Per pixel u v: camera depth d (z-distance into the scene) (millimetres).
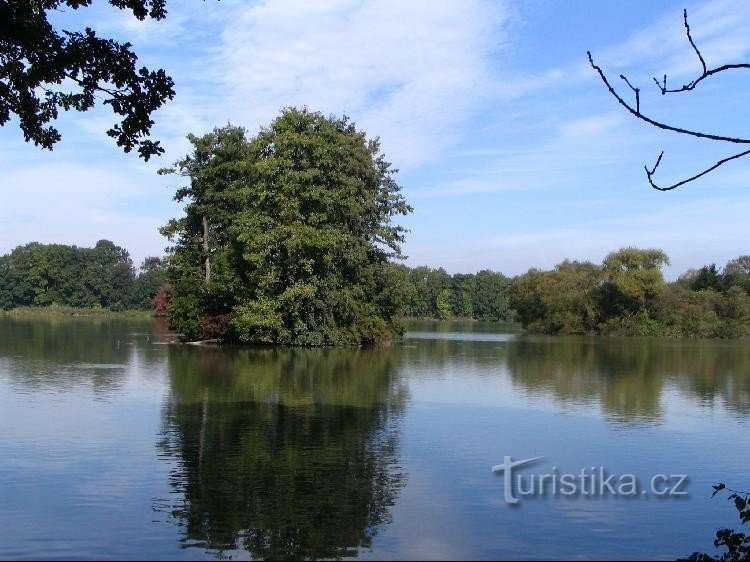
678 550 9711
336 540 9805
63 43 9539
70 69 9555
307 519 10617
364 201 48812
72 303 128625
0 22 9055
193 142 51938
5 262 132000
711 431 17859
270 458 14250
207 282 49094
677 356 44750
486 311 149125
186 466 13484
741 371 34406
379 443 15836
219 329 47625
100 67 9656
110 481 12430
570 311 81250
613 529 10500
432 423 18406
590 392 25391
